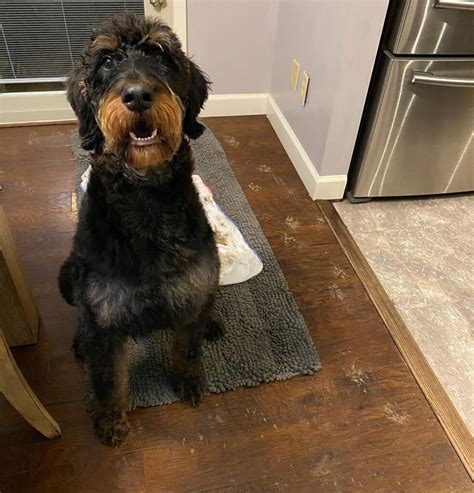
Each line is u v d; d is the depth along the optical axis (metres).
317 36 2.16
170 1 2.58
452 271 2.08
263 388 1.60
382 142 2.16
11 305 1.53
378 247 2.17
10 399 1.25
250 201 2.35
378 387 1.63
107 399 1.37
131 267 1.19
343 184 2.34
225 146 2.70
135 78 1.07
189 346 1.47
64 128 2.71
